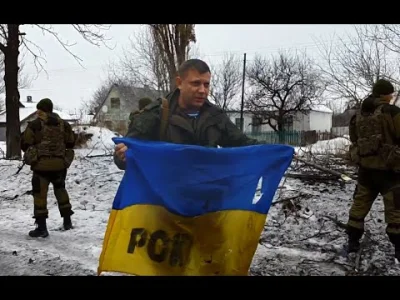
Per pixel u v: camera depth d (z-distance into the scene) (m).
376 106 5.57
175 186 4.04
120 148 4.00
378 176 5.44
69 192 10.12
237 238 4.14
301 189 9.16
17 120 17.16
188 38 22.09
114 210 3.99
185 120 4.16
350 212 5.69
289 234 6.55
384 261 5.38
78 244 6.30
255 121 58.28
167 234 4.03
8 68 17.06
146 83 34.44
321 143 16.67
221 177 4.12
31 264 5.29
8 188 10.84
